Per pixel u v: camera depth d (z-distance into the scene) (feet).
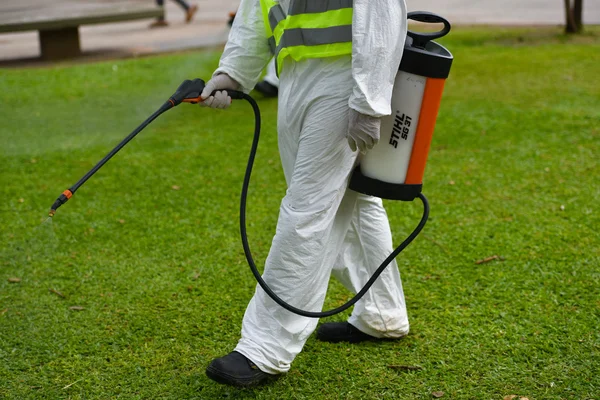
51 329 10.57
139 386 9.11
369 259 9.41
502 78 25.29
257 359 8.48
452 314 10.62
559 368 9.11
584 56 27.84
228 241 13.60
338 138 8.02
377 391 8.80
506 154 17.83
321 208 8.22
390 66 7.48
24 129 21.83
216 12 44.86
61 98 25.45
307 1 7.95
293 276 8.34
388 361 9.44
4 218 14.99
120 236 13.97
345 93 7.91
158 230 14.19
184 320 10.73
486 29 34.94
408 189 8.35
